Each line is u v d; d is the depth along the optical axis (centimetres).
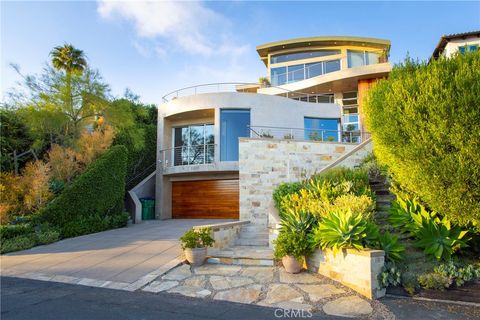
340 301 522
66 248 994
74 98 1555
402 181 657
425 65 616
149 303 536
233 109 1723
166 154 1875
